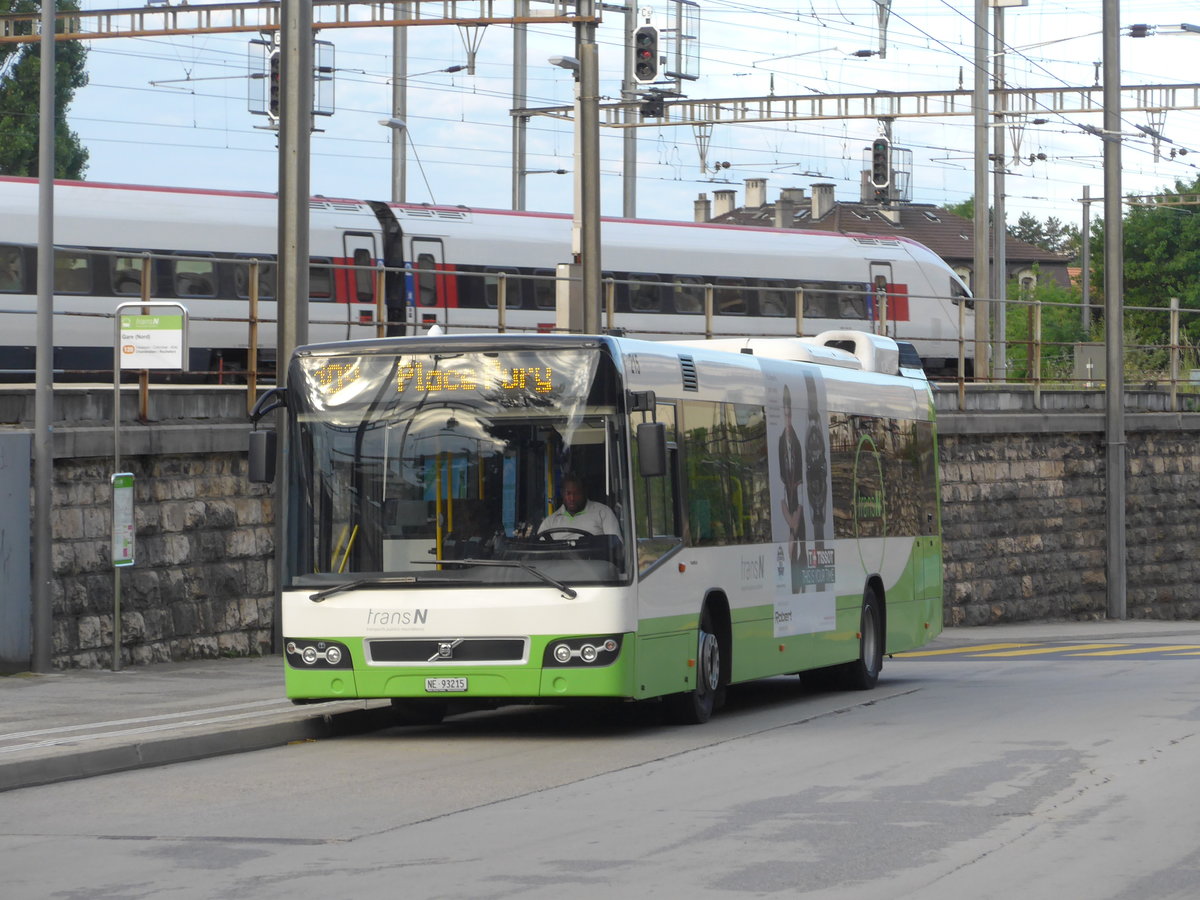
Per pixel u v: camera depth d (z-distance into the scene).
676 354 26.86
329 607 24.66
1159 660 41.97
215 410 37.28
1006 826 17.14
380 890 14.33
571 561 24.25
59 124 100.00
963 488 59.19
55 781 21.02
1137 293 164.38
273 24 48.66
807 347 33.09
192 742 23.25
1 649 31.27
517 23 42.88
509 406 24.64
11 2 92.62
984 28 72.12
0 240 50.81
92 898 14.17
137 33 48.38
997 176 88.00
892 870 14.97
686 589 26.31
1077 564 63.72
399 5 46.56
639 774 21.23
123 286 53.19
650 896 13.98
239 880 14.81
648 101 67.50
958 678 37.03
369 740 25.52
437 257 61.50
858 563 33.72
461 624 24.25
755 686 35.88
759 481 29.41
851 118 73.38
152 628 34.78
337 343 25.28
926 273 77.94
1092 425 63.88
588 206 42.59
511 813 18.25
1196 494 69.06
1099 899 13.84
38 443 31.45
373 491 24.75
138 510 34.62
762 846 16.12
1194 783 19.94
